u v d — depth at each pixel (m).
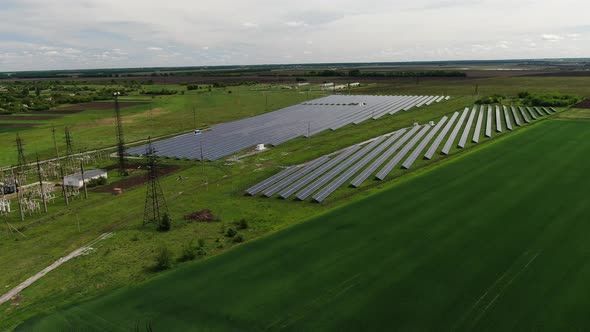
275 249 42.00
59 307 34.00
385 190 58.69
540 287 33.47
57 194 64.44
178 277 37.62
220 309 32.44
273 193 60.22
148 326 30.91
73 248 45.28
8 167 80.50
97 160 84.19
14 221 53.59
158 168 76.31
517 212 48.50
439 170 67.31
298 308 32.09
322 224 47.72
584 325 28.97
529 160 70.44
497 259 38.03
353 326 29.80
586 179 59.00
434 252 39.78
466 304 31.72
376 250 40.72
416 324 29.70
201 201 58.50
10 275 39.88
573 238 41.56
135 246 45.00
